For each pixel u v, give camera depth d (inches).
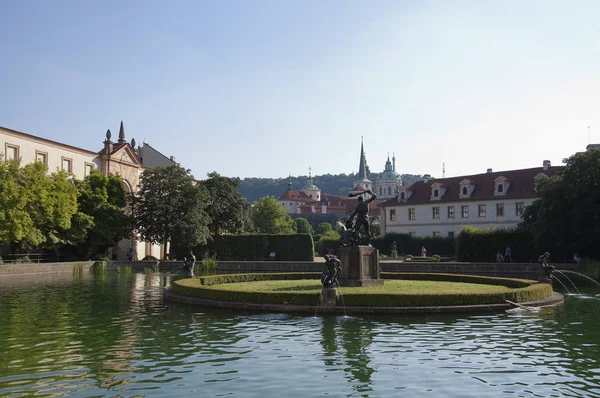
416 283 1299.2
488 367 547.8
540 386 484.1
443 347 636.7
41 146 2502.5
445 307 895.7
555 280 1696.6
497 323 800.9
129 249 3095.5
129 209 2842.0
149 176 2755.9
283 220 5561.0
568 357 588.7
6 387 478.9
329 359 580.4
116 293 1275.8
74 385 485.4
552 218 2037.4
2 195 1860.2
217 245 3080.7
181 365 556.1
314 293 926.4
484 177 3708.2
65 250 2518.5
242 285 1256.8
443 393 463.8
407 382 495.2
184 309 967.6
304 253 3004.4
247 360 576.4
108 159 2962.6
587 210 1904.5
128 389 474.0
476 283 1331.2
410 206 3909.9
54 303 1071.0
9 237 1902.1
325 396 455.5
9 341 676.7
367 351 616.7
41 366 551.2
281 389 474.0
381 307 888.9
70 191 2226.9
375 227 5142.7
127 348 635.5
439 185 3791.8
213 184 3225.9
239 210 3265.3
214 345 650.8
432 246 3558.1
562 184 2020.2
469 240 2411.4
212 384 488.7
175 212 2684.5
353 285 1177.4
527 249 2303.2
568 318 850.8
